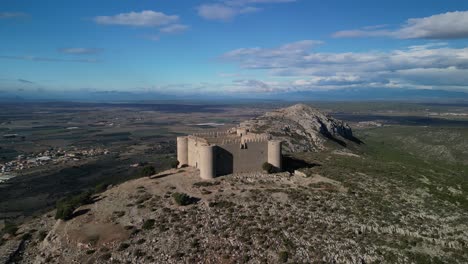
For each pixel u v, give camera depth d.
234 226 63.81
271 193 76.12
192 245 59.59
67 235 65.25
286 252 56.94
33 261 62.66
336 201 73.81
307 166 101.00
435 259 57.72
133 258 57.88
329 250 58.09
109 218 69.12
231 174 87.00
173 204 72.12
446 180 104.88
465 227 67.69
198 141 93.56
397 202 76.38
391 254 58.12
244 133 107.38
